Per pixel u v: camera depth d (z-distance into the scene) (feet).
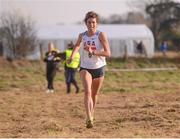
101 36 69.51
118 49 332.80
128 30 339.57
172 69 236.84
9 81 179.11
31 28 302.04
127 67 242.78
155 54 349.82
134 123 74.54
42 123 77.30
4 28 298.56
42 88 156.15
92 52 68.59
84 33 70.44
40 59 271.90
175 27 494.18
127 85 160.86
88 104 68.74
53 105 103.96
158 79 187.11
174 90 135.95
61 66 221.66
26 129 71.56
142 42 334.85
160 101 101.45
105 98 116.37
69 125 75.41
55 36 318.24
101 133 64.90
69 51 139.13
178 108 86.74
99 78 70.54
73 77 139.03
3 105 104.78
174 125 71.05
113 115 85.46
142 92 133.08
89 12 69.97
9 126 76.74
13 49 297.53
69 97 122.42
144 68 242.58
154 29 497.05
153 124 72.69
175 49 474.08
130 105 97.09
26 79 187.01
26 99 117.70
